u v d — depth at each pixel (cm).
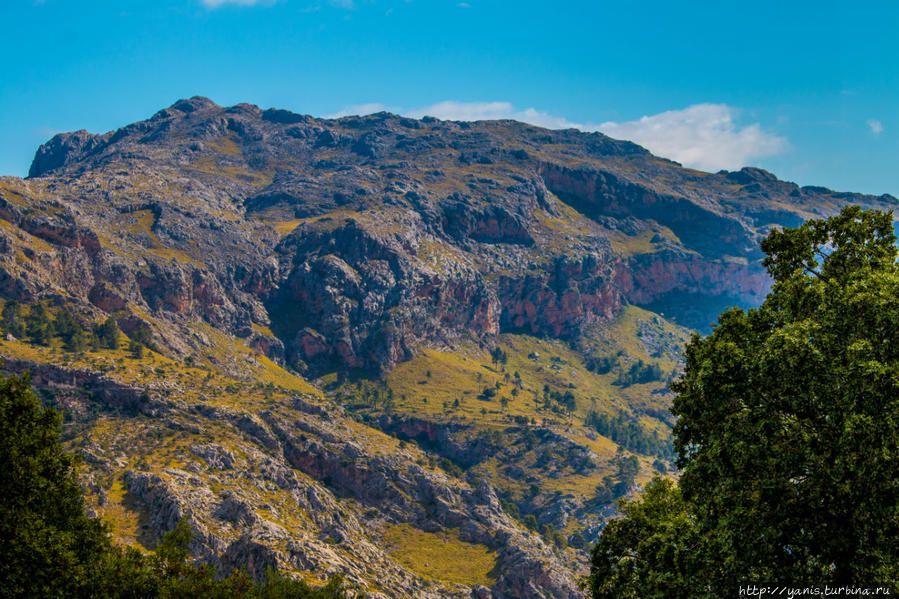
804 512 4606
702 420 5378
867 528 4428
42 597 5616
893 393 4525
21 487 5750
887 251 5688
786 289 5509
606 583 5656
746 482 4856
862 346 4641
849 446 4469
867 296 4859
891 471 4353
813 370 4788
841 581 4506
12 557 5500
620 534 5828
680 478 5616
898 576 4275
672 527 5212
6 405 6003
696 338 5906
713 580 4809
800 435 4722
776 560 4703
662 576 4984
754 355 5103
